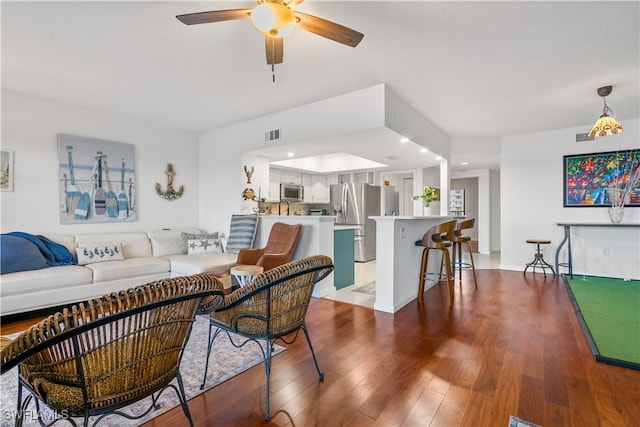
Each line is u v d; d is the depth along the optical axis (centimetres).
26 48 255
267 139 430
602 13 206
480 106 390
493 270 535
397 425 150
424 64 280
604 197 464
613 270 461
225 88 337
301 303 176
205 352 227
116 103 387
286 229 388
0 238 308
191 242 447
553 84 321
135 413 158
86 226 405
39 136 369
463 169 734
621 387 179
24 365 102
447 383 185
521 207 530
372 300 362
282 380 189
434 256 442
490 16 210
